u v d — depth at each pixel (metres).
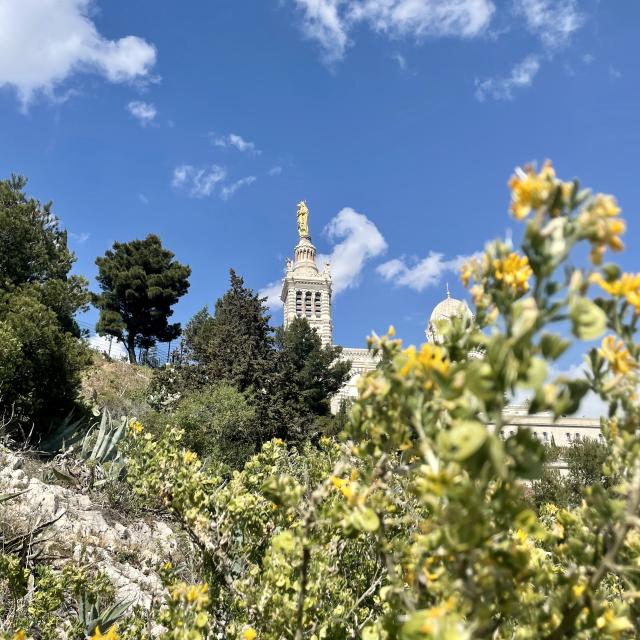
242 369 20.77
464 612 1.03
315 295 68.19
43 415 11.89
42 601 3.71
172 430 3.72
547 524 4.18
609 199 0.89
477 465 0.85
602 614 1.24
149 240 33.03
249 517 3.06
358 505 1.46
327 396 29.38
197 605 2.05
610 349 1.14
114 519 7.48
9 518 5.63
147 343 33.28
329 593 2.59
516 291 1.15
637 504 1.21
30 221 17.20
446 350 1.36
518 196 0.94
